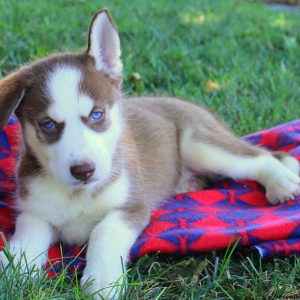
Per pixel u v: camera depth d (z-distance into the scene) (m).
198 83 1.56
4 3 2.02
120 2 2.30
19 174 1.00
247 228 0.97
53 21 1.89
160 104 1.20
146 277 0.92
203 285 0.91
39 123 0.94
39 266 0.93
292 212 1.03
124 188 1.00
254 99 1.48
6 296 0.84
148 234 0.98
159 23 2.02
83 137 0.93
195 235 0.96
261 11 2.43
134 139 1.08
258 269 0.94
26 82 0.95
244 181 1.14
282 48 1.89
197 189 1.18
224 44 1.85
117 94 1.00
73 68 0.96
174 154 1.16
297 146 1.22
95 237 0.94
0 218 1.04
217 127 1.19
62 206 0.98
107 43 1.00
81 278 0.91
